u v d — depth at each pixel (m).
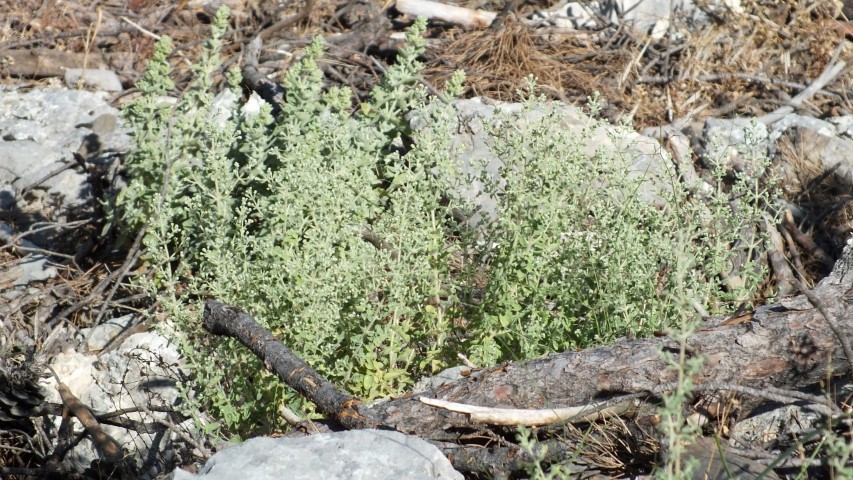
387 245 5.67
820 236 7.61
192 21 11.37
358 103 9.21
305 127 6.95
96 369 6.12
